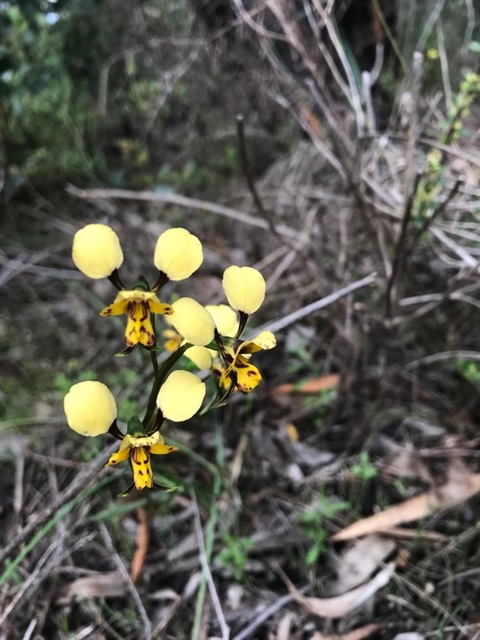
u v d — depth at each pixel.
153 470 0.21
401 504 0.22
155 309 0.12
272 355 0.27
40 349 0.28
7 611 0.18
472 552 0.21
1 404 0.25
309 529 0.21
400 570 0.20
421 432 0.24
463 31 0.30
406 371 0.25
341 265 0.26
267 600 0.20
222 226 0.33
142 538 0.21
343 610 0.19
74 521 0.21
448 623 0.19
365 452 0.22
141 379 0.24
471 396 0.25
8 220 0.33
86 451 0.23
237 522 0.21
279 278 0.29
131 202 0.35
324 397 0.24
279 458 0.24
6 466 0.24
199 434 0.23
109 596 0.20
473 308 0.26
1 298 0.30
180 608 0.20
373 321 0.24
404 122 0.25
